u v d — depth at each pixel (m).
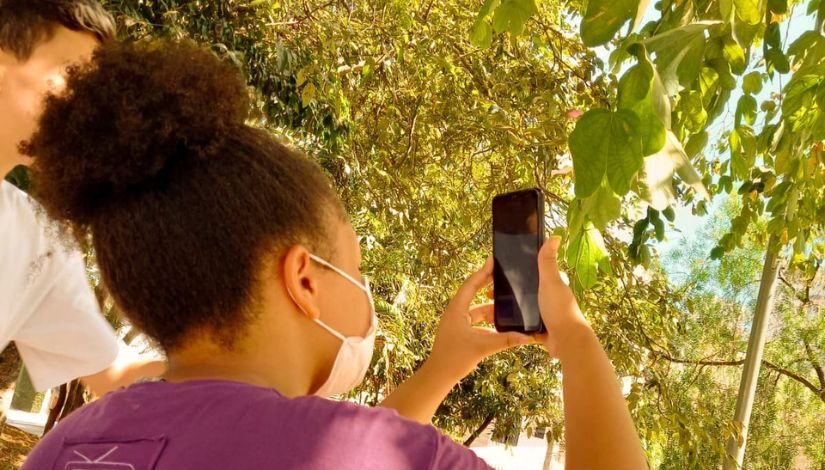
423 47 5.94
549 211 5.57
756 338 5.73
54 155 0.82
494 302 1.14
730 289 10.37
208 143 0.81
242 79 0.88
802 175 3.35
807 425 10.88
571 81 6.17
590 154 1.17
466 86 6.54
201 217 0.78
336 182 6.40
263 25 5.33
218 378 0.79
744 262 10.25
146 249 0.79
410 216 6.42
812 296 10.42
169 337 0.82
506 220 1.15
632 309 5.67
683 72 1.43
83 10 1.26
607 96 5.43
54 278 1.41
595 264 1.62
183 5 4.91
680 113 2.12
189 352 0.82
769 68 2.89
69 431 0.81
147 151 0.79
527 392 7.70
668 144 1.21
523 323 1.12
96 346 1.48
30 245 1.37
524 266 1.12
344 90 6.18
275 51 5.39
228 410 0.74
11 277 1.35
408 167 6.36
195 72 0.83
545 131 5.41
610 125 1.18
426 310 7.24
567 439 0.83
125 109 0.79
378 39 5.99
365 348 0.89
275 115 5.62
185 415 0.75
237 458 0.71
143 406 0.77
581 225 1.57
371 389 7.84
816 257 4.83
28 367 1.47
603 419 0.83
